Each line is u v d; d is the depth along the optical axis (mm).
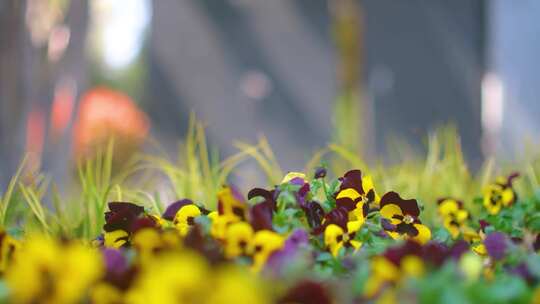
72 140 6629
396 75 11180
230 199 2084
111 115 13859
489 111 10672
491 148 10477
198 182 3820
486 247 2102
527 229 2857
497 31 9953
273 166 4074
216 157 3963
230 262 1687
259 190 2389
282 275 1649
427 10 11023
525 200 3244
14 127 5957
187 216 2428
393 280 1696
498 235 2115
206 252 1699
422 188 4203
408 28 11125
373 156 10750
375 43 11258
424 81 11039
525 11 9750
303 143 11703
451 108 10883
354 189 2533
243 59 11836
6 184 5902
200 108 11812
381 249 2098
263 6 11812
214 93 11828
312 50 11742
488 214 3025
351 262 2047
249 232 1960
